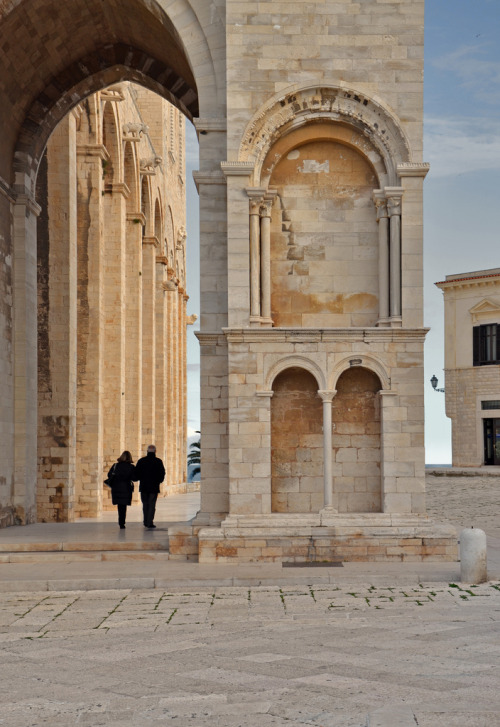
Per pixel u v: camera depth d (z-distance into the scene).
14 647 13.30
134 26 28.58
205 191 23.95
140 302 47.12
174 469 63.59
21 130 30.83
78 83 31.62
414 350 22.33
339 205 23.41
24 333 30.17
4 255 29.31
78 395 37.12
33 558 22.31
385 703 9.98
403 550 21.42
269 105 22.75
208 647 12.97
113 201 41.91
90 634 14.15
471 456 70.19
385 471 22.08
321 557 21.41
